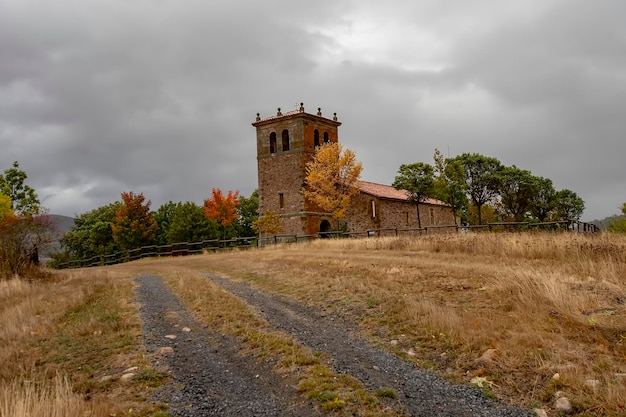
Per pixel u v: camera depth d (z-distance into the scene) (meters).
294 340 9.12
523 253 16.09
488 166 54.88
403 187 48.22
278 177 46.53
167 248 50.66
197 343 9.38
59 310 12.77
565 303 8.91
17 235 21.86
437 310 9.73
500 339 7.84
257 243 45.38
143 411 6.12
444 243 19.88
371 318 10.22
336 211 43.31
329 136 48.97
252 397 6.57
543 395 5.99
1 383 7.11
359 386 6.66
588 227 23.45
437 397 6.23
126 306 13.21
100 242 66.81
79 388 7.03
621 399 5.53
